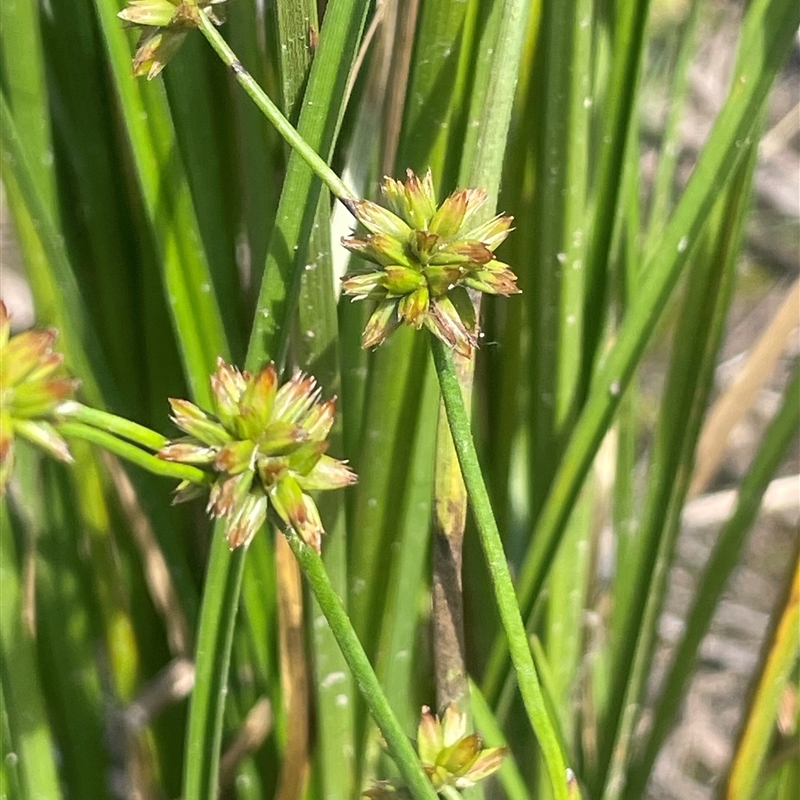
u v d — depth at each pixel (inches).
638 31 3.7
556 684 4.6
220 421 2.5
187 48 3.6
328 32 2.8
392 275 2.5
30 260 4.0
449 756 2.9
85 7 3.9
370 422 3.7
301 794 4.2
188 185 3.5
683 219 3.6
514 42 2.8
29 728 4.2
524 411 4.4
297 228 3.1
